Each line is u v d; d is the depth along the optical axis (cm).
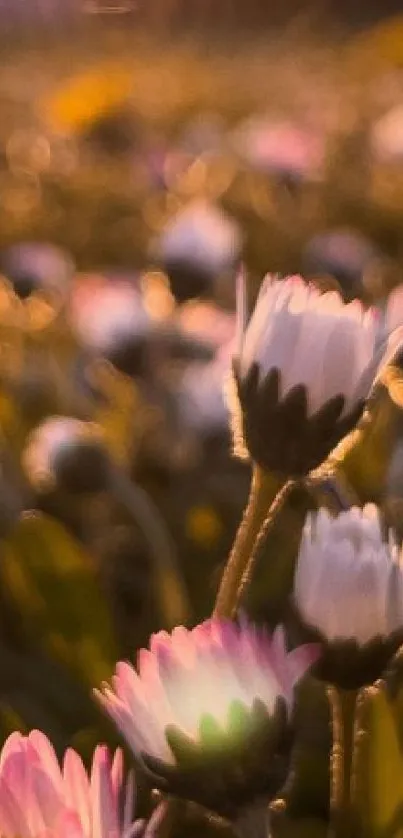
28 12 75
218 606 20
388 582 19
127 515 30
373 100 87
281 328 20
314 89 92
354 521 20
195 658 18
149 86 90
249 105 89
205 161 65
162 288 37
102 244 56
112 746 23
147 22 75
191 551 28
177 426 32
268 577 25
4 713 22
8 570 25
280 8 90
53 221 58
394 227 57
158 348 34
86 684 24
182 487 31
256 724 18
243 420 20
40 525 25
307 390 20
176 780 18
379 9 91
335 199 59
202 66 92
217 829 22
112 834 17
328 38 92
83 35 84
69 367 38
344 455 20
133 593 28
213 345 35
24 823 17
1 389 36
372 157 63
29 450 30
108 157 67
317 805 22
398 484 27
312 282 20
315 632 19
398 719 21
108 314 35
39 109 79
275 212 57
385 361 20
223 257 35
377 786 21
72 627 24
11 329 41
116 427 34
